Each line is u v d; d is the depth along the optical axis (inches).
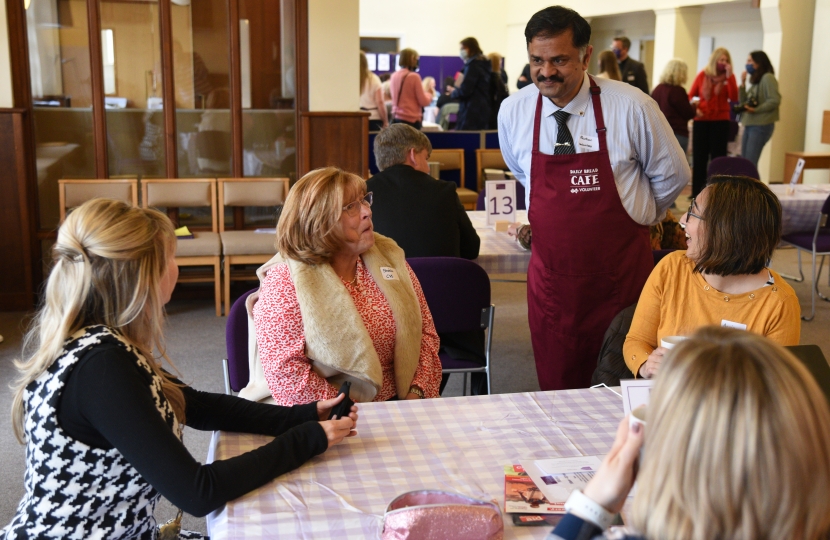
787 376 29.6
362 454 60.1
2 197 197.9
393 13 571.5
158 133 210.4
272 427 64.2
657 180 107.7
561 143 107.2
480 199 213.0
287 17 210.1
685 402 30.2
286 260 81.3
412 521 45.1
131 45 204.5
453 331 113.7
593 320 109.8
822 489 29.0
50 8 198.1
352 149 216.2
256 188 209.8
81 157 206.8
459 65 589.0
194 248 195.3
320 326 78.6
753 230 72.2
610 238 106.9
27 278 201.9
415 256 126.0
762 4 390.6
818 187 228.2
